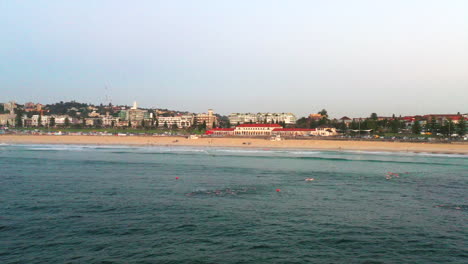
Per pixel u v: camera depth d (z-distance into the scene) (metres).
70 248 31.77
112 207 44.38
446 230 37.41
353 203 47.72
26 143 165.38
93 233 35.31
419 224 39.22
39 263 28.89
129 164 86.44
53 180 62.12
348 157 110.88
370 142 145.75
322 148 144.00
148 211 42.81
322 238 34.66
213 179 64.88
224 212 42.66
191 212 42.56
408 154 122.50
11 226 37.09
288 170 77.94
